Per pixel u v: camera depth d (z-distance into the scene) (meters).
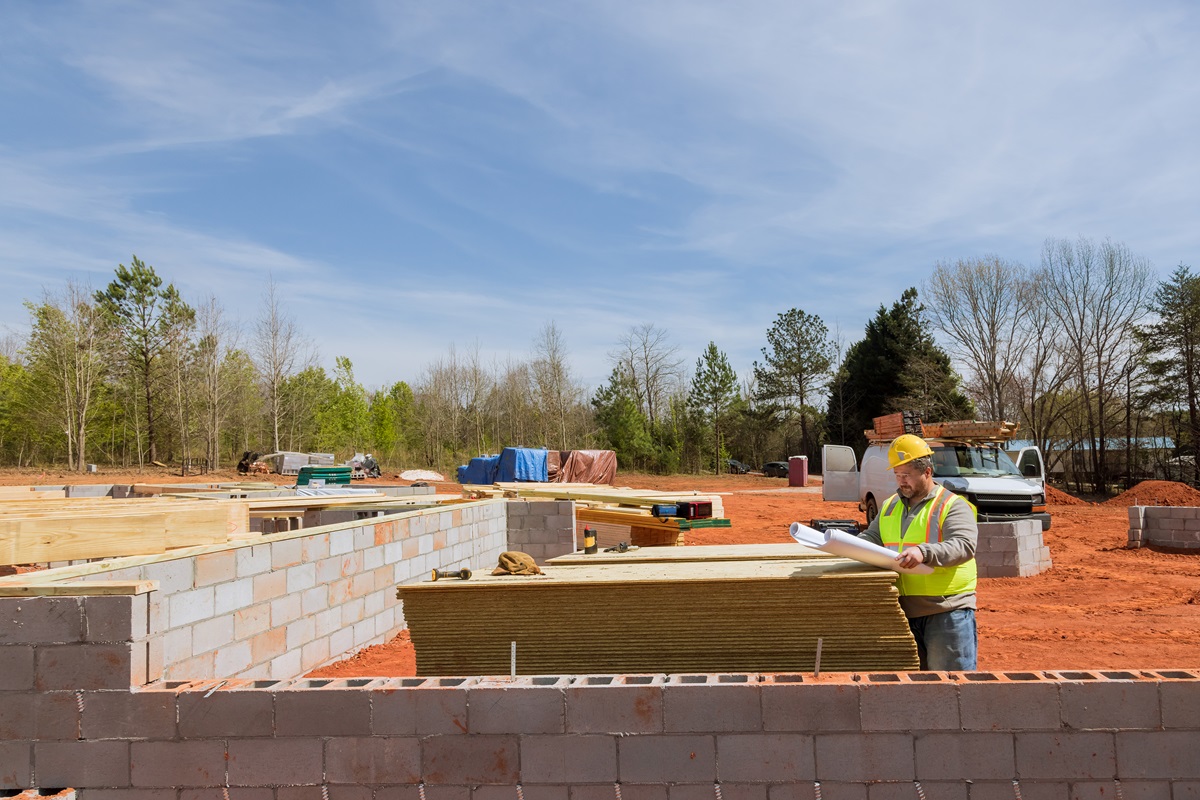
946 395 48.09
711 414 60.69
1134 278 36.88
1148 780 3.55
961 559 4.26
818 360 63.81
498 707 3.79
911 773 3.63
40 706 4.08
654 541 11.91
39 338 45.00
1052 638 8.27
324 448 56.53
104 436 49.00
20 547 5.17
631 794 3.73
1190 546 14.73
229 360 49.72
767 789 3.68
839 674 3.86
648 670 4.61
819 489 40.84
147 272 46.91
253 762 3.93
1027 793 3.59
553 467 36.72
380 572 8.35
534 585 4.65
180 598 5.34
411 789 3.83
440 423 58.81
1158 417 38.38
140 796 4.01
